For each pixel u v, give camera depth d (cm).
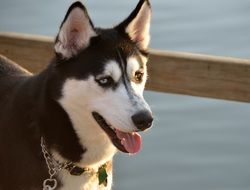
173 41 1253
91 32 521
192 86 658
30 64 720
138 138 516
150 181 873
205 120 1024
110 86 511
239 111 1052
